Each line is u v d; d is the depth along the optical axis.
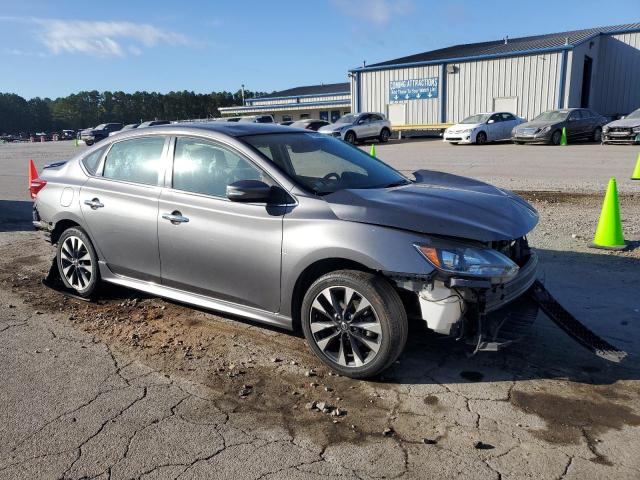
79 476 2.75
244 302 4.14
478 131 24.42
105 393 3.55
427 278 3.36
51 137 76.56
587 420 3.14
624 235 7.22
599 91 32.81
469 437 3.01
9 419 3.27
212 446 2.97
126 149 4.92
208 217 4.16
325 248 3.58
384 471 2.74
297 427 3.14
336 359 3.73
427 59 33.88
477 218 3.57
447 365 3.85
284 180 3.92
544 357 3.94
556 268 5.94
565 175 12.89
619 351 3.57
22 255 7.18
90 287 5.18
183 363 3.96
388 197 3.79
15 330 4.61
